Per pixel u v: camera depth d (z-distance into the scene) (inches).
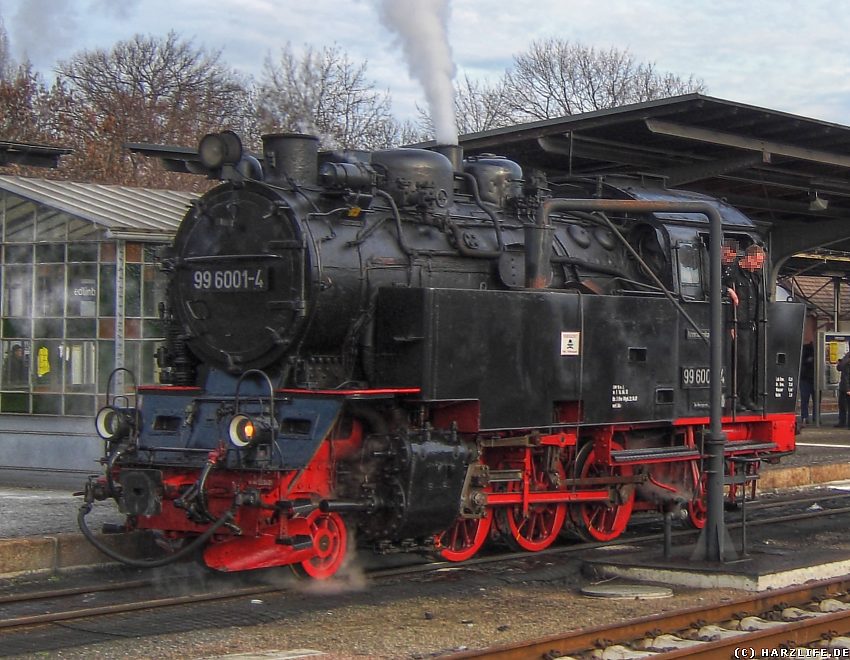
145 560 367.9
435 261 416.2
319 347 386.0
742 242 530.6
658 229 486.6
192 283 406.0
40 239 584.4
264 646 287.4
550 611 330.6
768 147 617.0
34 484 551.5
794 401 535.8
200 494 351.6
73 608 334.0
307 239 376.8
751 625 301.6
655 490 482.0
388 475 371.9
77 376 573.9
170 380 417.4
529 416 416.8
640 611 328.8
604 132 590.6
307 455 356.2
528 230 418.6
